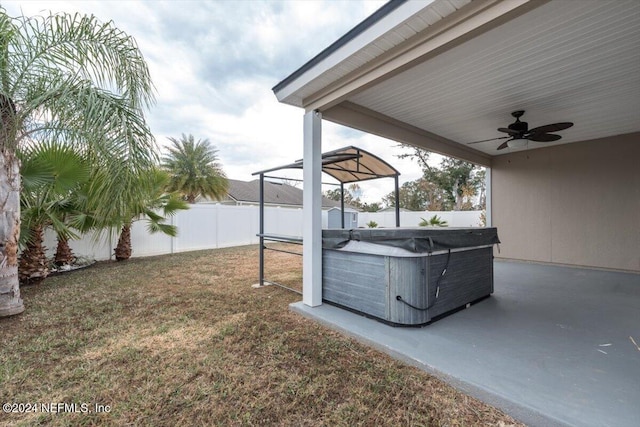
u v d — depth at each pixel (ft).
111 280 17.84
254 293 15.05
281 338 9.50
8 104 10.75
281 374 7.41
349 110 13.19
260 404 6.29
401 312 9.72
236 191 61.36
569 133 18.70
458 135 18.35
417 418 5.81
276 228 42.50
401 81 10.99
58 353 8.53
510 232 24.14
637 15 7.50
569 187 21.24
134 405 6.26
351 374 7.38
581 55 9.36
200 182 48.85
